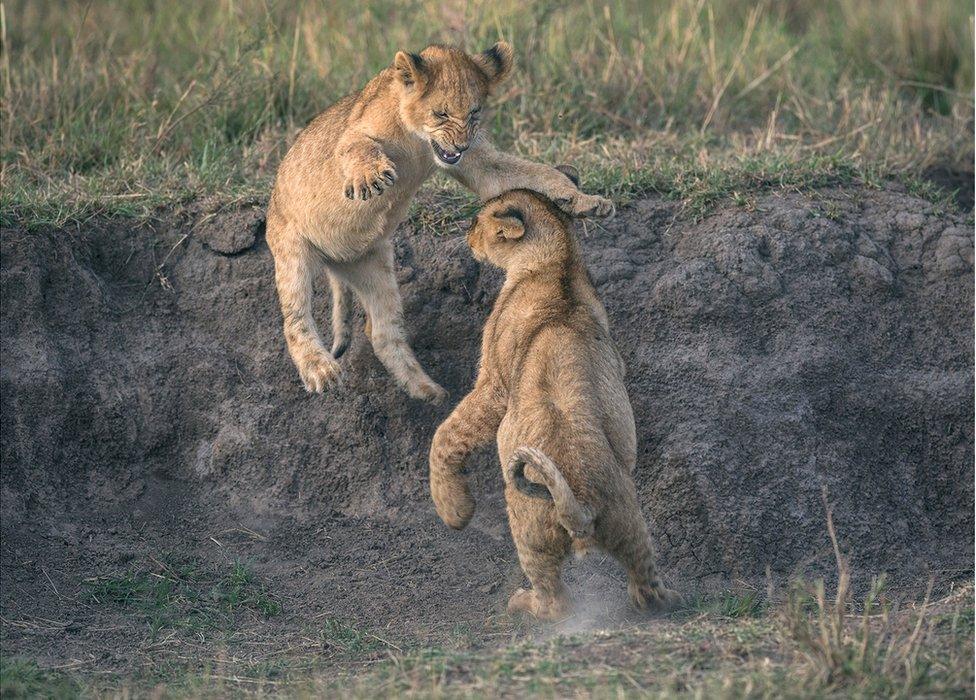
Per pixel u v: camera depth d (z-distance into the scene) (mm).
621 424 9031
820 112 16219
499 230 9828
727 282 11578
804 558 10430
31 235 11922
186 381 11852
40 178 13711
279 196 10898
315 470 11594
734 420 10914
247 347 12039
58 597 9953
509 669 7676
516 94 15445
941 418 11250
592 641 8094
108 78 16062
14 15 17969
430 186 12797
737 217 12133
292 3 17625
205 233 12406
